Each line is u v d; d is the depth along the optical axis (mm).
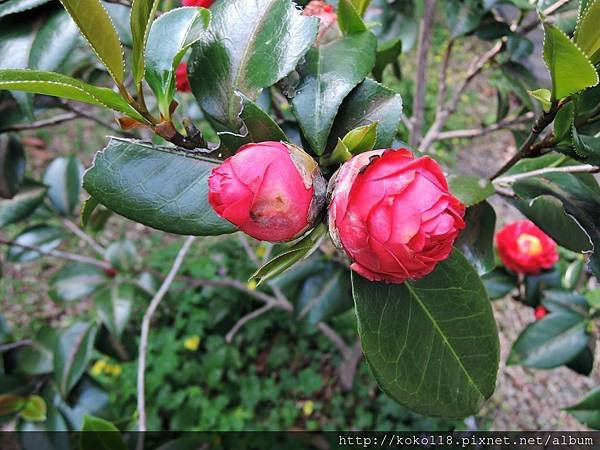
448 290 221
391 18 464
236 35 217
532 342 456
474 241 306
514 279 516
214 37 218
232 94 215
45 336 500
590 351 458
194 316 860
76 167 568
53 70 245
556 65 182
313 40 207
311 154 217
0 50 247
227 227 211
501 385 802
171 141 200
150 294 568
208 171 214
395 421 766
